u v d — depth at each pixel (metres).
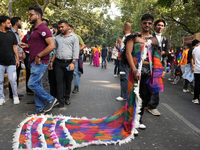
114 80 8.98
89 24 17.58
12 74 4.70
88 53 25.02
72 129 3.26
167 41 4.50
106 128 3.34
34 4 13.71
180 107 5.01
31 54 3.79
